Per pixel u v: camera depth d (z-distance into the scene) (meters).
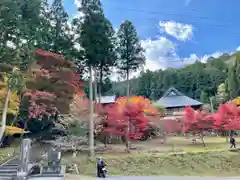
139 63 37.28
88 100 27.38
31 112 23.03
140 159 23.59
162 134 33.31
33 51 20.94
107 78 34.91
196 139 35.53
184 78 76.62
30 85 22.17
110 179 18.28
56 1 27.16
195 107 46.94
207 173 22.27
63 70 23.64
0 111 21.78
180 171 22.38
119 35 36.62
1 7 18.05
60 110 24.73
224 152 25.77
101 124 26.56
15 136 27.62
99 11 27.14
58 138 25.34
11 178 15.41
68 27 27.05
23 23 19.44
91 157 23.66
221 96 56.12
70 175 19.09
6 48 19.34
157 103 43.78
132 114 25.33
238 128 29.33
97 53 26.72
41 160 19.59
